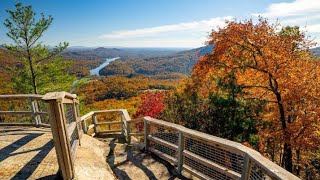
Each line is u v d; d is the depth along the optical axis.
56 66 17.78
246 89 17.20
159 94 20.31
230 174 4.52
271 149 18.84
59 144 4.05
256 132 13.52
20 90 17.23
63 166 4.15
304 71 15.06
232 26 16.53
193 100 15.78
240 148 4.22
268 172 3.14
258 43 15.59
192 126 14.54
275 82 15.41
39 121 8.36
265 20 16.20
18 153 5.45
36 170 4.59
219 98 13.77
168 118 16.30
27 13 15.75
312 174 17.84
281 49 15.53
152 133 7.51
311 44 16.25
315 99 13.91
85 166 5.34
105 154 7.37
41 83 17.72
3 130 7.62
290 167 15.08
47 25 16.61
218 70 18.50
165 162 6.74
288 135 14.41
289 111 15.92
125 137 9.61
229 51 17.52
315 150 17.11
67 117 5.79
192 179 5.73
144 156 7.28
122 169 6.38
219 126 13.38
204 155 5.30
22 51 16.67
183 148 5.96
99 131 10.20
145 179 5.80
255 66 16.47
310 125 14.16
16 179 4.25
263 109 16.80
